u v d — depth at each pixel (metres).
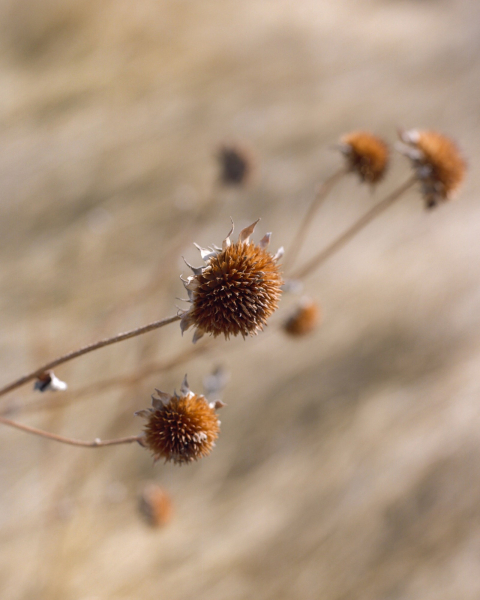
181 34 1.23
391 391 0.76
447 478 0.71
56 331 0.73
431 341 0.79
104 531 0.68
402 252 0.88
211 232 0.87
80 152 0.96
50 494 0.67
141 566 0.68
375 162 0.58
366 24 1.55
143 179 0.94
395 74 1.28
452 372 0.76
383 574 0.68
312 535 0.70
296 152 1.02
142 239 0.85
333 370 0.77
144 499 0.65
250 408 0.74
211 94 1.12
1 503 0.67
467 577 0.68
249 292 0.51
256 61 1.23
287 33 1.33
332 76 1.25
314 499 0.71
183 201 0.87
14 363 0.71
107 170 0.95
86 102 1.05
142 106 1.07
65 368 0.70
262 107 1.11
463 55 1.36
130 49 1.18
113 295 0.77
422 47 1.43
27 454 0.69
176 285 0.79
